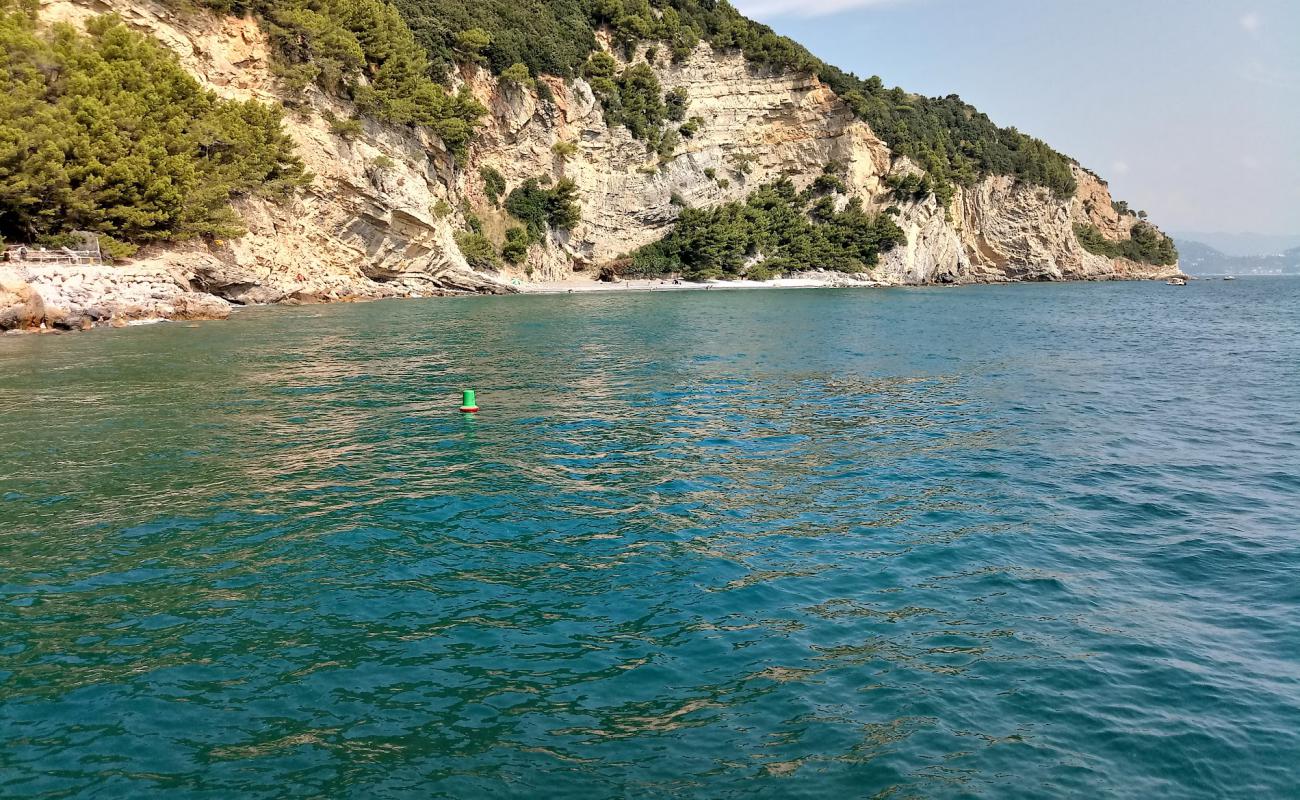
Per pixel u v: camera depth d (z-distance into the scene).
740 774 6.35
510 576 10.31
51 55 44.16
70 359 28.20
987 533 11.99
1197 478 15.02
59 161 41.72
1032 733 6.96
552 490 13.98
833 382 25.80
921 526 12.30
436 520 12.37
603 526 12.20
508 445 17.12
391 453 16.33
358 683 7.69
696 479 14.77
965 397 23.28
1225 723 7.12
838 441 17.78
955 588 10.02
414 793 6.10
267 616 9.10
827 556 11.09
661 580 10.22
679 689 7.63
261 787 6.17
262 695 7.47
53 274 38.53
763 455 16.53
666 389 24.16
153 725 6.98
